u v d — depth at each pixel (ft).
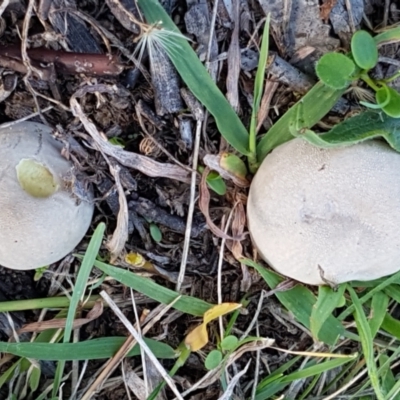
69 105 0.58
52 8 0.53
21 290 0.64
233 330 0.65
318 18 0.57
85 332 0.65
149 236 0.63
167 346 0.63
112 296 0.65
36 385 0.64
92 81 0.56
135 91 0.58
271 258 0.55
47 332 0.64
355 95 0.59
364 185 0.51
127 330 0.65
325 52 0.58
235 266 0.64
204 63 0.57
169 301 0.62
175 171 0.60
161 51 0.55
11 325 0.62
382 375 0.65
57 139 0.56
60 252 0.56
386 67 0.59
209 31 0.57
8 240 0.52
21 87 0.56
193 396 0.66
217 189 0.59
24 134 0.54
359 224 0.51
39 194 0.54
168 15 0.55
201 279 0.65
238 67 0.58
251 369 0.67
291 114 0.57
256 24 0.58
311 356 0.66
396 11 0.59
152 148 0.59
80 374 0.64
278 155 0.54
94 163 0.58
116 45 0.56
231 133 0.57
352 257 0.52
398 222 0.51
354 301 0.58
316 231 0.51
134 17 0.52
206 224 0.62
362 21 0.59
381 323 0.60
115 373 0.66
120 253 0.63
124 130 0.60
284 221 0.52
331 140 0.53
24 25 0.51
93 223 0.62
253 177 0.58
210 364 0.60
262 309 0.66
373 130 0.53
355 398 0.67
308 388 0.65
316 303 0.57
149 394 0.63
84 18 0.54
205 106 0.57
